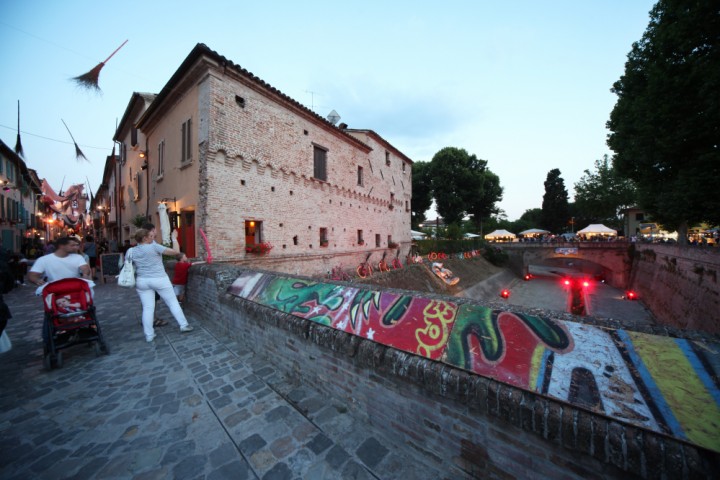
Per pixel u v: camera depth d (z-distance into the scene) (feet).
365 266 54.49
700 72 34.27
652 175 46.11
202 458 7.55
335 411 9.34
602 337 5.48
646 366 4.88
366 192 59.16
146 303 16.03
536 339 6.01
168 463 7.38
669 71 38.22
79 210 117.39
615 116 51.47
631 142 46.50
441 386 6.50
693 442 4.09
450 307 7.61
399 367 7.33
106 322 19.51
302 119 42.60
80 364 13.23
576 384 5.18
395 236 71.77
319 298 11.38
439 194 124.16
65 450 7.86
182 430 8.68
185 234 34.71
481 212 134.00
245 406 9.84
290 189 40.24
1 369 12.76
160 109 40.57
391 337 8.09
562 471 5.28
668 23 38.58
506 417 5.60
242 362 13.19
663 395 4.55
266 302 13.53
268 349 13.07
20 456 7.62
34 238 76.33
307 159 43.24
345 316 9.75
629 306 70.79
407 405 7.58
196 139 32.37
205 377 11.90
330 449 7.79
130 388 11.12
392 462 7.26
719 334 4.97
